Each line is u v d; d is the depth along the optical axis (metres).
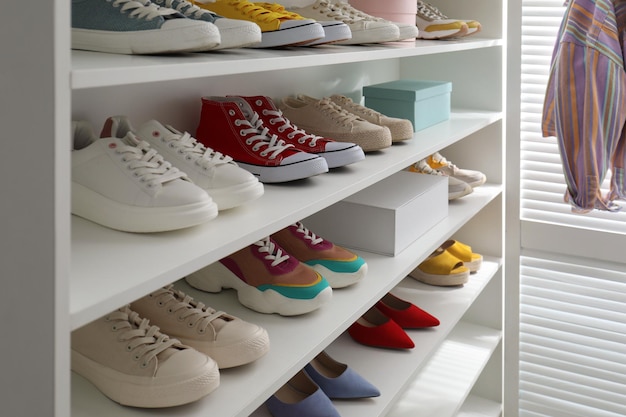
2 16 0.66
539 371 2.31
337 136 1.51
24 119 0.67
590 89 1.80
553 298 2.25
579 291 2.21
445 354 2.12
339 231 1.63
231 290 1.36
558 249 2.20
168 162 1.01
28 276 0.69
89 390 0.99
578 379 2.26
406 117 1.81
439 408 1.84
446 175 2.02
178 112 1.40
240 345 1.05
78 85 0.68
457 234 2.30
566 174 1.87
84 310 0.71
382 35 1.43
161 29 0.91
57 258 0.67
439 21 1.87
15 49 0.66
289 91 1.75
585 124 1.82
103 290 0.76
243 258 1.28
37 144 0.66
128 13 0.93
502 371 2.31
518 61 2.13
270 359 1.11
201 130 1.32
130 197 0.95
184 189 0.96
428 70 2.26
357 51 1.27
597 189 1.85
